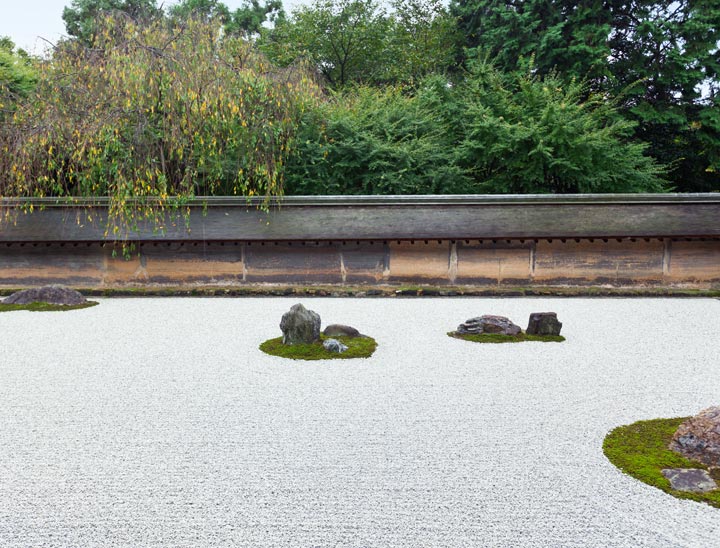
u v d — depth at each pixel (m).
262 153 10.81
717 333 7.52
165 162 10.89
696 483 3.21
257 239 10.98
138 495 3.09
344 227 11.05
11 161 10.02
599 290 10.83
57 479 3.29
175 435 3.97
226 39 11.12
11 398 4.79
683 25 18.34
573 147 13.19
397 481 3.27
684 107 19.12
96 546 2.60
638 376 5.51
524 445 3.81
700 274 11.20
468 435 3.98
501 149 13.43
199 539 2.66
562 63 18.91
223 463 3.51
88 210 11.08
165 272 11.34
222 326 7.90
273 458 3.58
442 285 11.28
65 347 6.63
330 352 6.34
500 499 3.06
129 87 9.49
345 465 3.48
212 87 9.73
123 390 5.02
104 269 11.37
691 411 4.51
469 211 11.09
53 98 10.12
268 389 5.05
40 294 9.71
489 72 15.82
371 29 24.03
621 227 10.90
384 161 12.65
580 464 3.51
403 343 6.88
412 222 11.06
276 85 10.53
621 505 3.00
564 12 19.83
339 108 13.65
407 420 4.28
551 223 10.96
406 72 23.84
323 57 24.64
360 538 2.67
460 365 5.89
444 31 25.12
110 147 9.74
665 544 2.65
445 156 13.66
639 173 14.43
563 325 8.03
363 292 10.78
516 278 11.27
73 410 4.49
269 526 2.78
